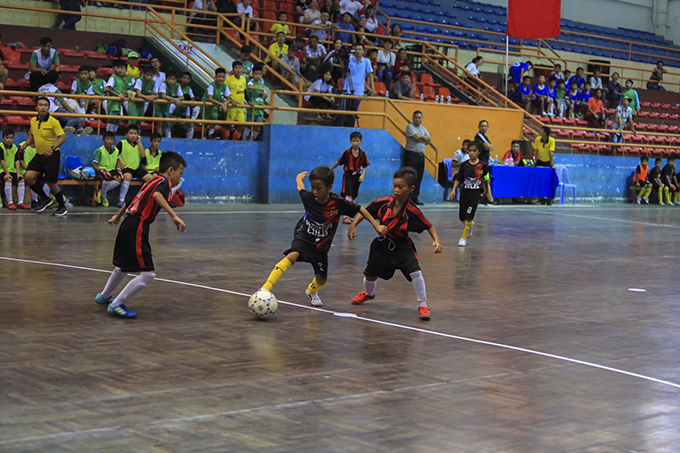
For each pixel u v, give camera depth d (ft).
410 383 19.03
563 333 25.29
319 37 87.56
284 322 25.14
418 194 74.69
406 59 88.28
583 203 90.74
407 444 14.97
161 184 24.64
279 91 69.05
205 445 14.49
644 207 89.10
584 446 15.17
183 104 64.85
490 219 63.82
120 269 25.04
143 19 75.66
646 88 129.39
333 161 71.92
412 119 75.92
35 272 31.48
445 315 27.35
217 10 84.99
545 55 121.60
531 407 17.52
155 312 25.77
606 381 19.90
